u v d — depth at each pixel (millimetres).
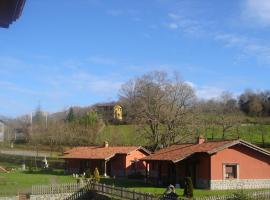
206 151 41969
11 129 137250
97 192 43156
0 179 57562
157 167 51406
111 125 111938
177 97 75562
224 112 97188
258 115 126188
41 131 119000
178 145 52438
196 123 75125
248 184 44188
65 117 150500
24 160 91125
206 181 42781
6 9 4410
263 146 88875
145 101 75000
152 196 32781
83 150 73812
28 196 42312
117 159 65062
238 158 44094
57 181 56219
